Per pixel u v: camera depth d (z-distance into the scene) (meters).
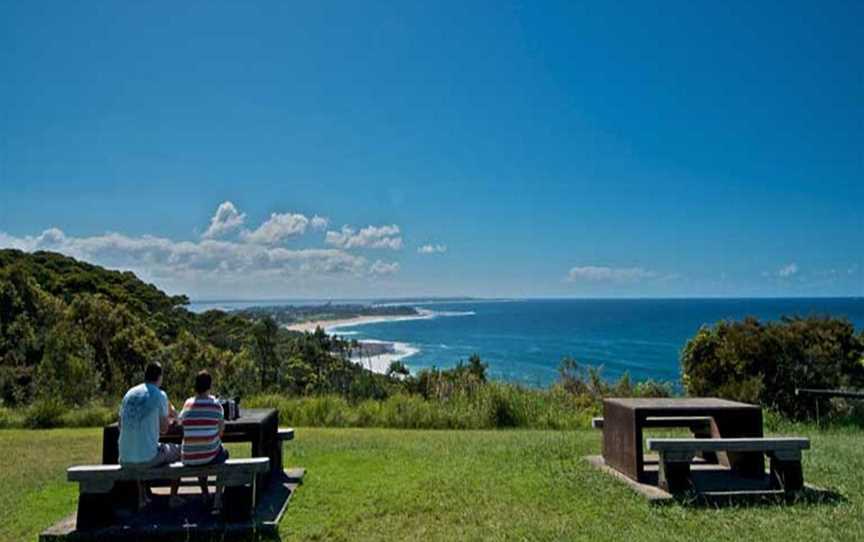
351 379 19.58
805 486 6.25
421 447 8.76
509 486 6.44
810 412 13.02
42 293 30.31
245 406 13.70
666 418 7.82
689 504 5.79
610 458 7.22
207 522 5.39
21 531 5.49
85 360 16.53
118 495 5.96
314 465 7.59
